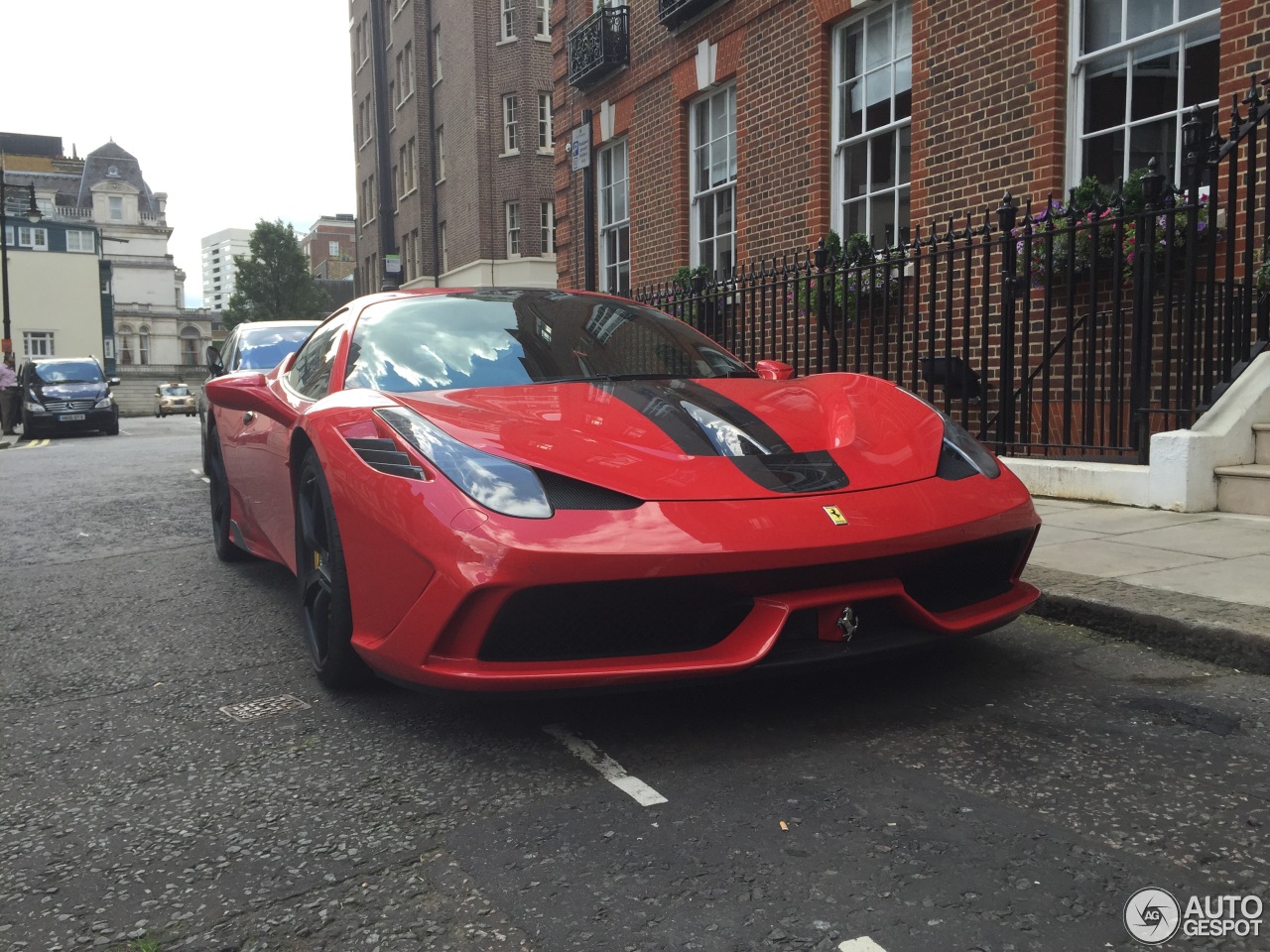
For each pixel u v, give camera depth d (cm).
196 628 376
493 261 2633
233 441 434
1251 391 479
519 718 259
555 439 252
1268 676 271
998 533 257
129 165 9388
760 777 216
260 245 6656
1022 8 635
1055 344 619
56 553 550
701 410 284
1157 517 457
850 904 164
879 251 708
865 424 288
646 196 1098
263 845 196
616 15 1111
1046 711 251
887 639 241
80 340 6481
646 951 154
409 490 239
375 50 3189
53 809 218
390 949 158
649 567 218
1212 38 543
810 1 819
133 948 161
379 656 246
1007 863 176
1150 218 478
